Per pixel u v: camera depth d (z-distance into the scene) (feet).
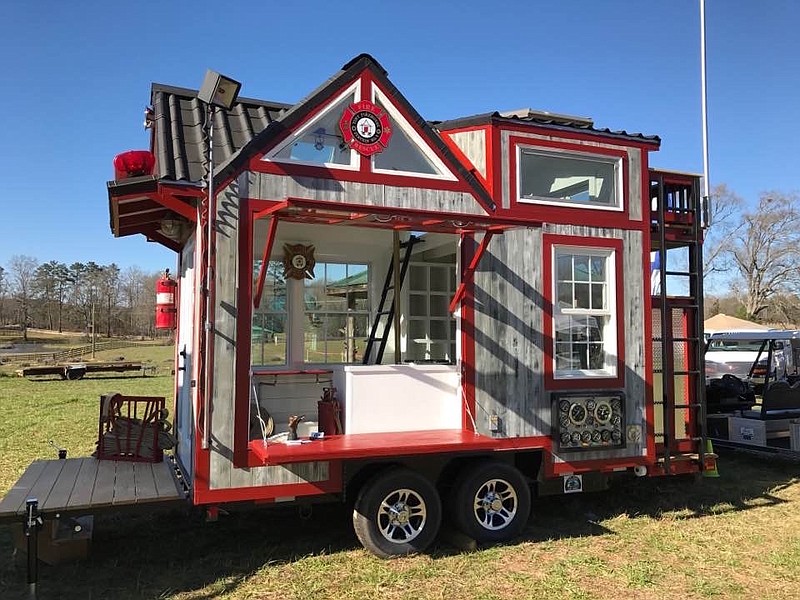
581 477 19.80
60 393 59.98
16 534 15.17
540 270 19.74
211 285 15.56
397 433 17.90
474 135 19.77
